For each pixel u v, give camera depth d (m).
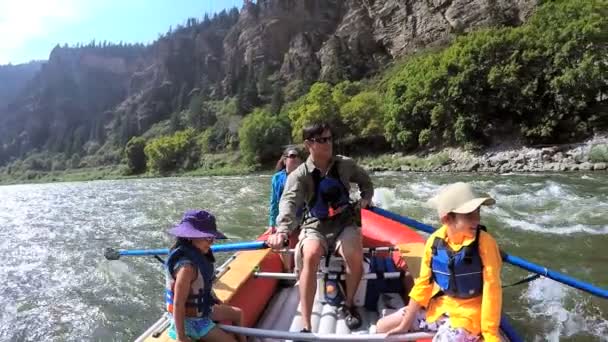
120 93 169.75
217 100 112.50
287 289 4.18
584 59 29.19
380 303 3.56
